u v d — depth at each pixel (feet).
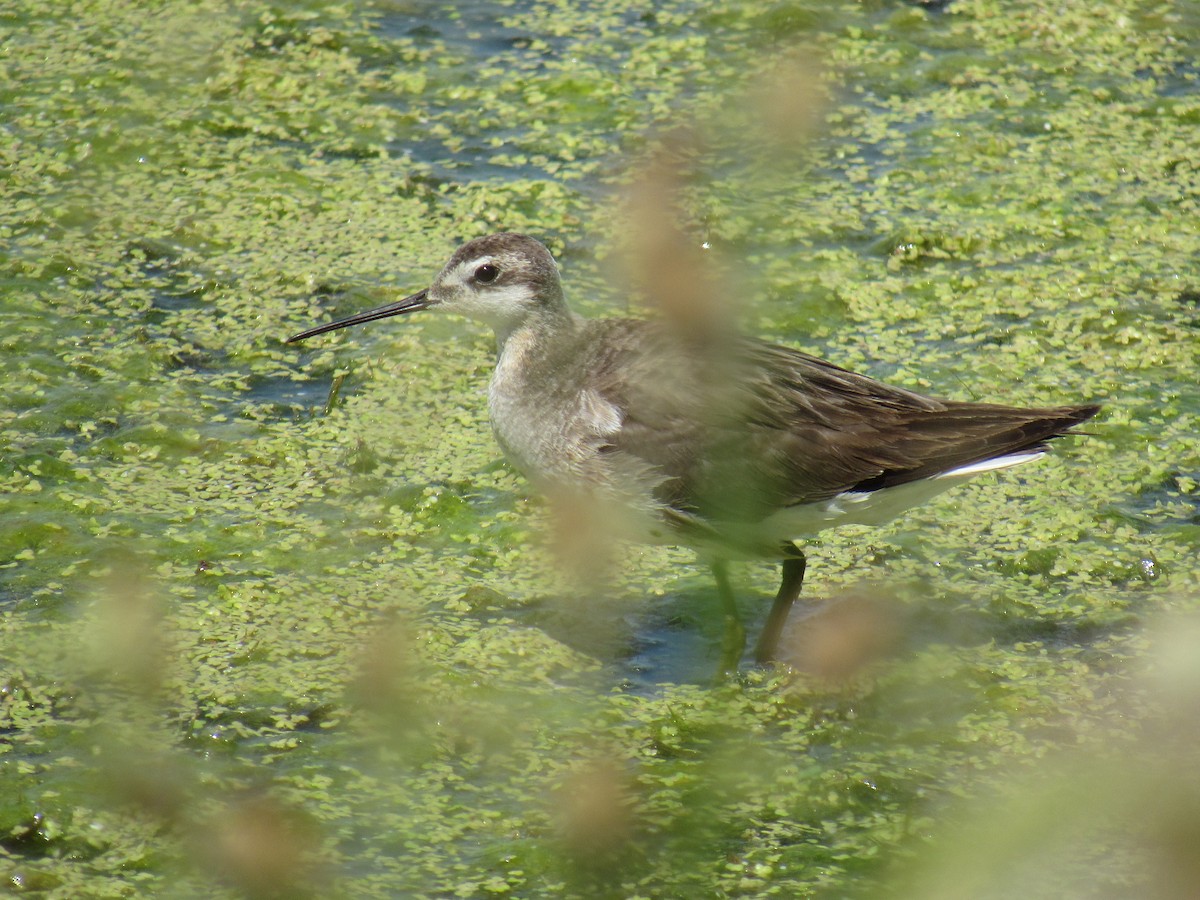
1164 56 64.08
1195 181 56.85
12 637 37.11
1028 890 30.58
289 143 58.70
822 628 38.22
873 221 54.90
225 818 32.40
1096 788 31.76
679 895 30.89
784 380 36.52
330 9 67.00
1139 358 48.06
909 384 46.62
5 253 52.24
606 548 40.75
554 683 36.91
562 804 33.06
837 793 33.55
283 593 39.14
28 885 30.53
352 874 31.30
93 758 33.83
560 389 37.40
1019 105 61.00
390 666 36.35
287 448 44.45
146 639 36.91
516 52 64.49
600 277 51.62
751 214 54.49
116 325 49.44
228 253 53.01
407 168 57.47
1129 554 40.34
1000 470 43.78
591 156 58.18
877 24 66.23
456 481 43.57
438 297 39.68
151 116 59.57
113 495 42.29
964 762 34.37
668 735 35.40
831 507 35.96
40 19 65.82
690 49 64.28
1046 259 53.11
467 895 30.86
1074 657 37.40
